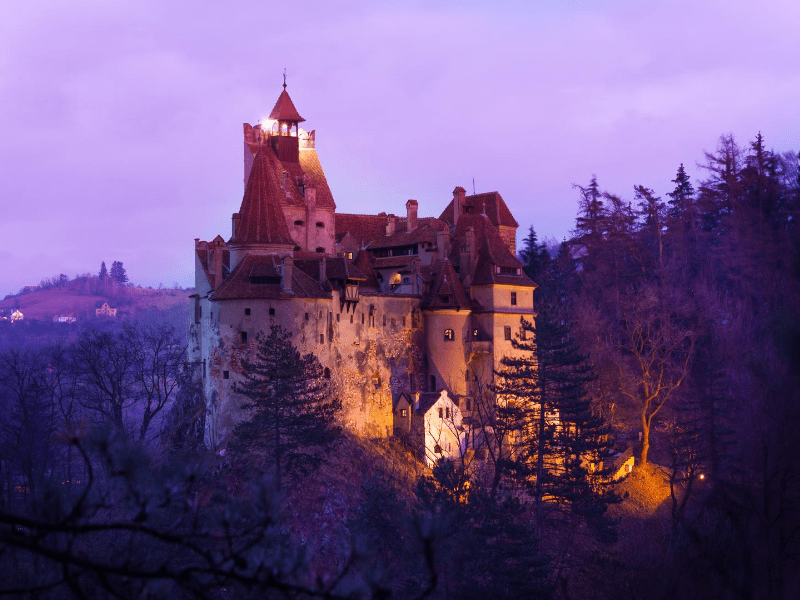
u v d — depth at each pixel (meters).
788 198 50.16
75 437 11.62
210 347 81.81
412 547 12.19
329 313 84.00
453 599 48.72
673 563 59.75
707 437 69.81
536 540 54.09
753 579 50.97
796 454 50.50
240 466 71.69
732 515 57.06
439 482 57.31
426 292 95.12
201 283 90.00
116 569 11.15
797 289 46.78
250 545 12.22
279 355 73.38
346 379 85.38
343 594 11.84
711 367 76.44
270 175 86.56
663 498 82.50
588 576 65.25
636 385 97.88
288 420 72.50
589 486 70.25
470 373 92.88
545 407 80.88
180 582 11.55
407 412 88.44
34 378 86.31
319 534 67.75
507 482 74.25
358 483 76.62
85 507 11.30
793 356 46.66
